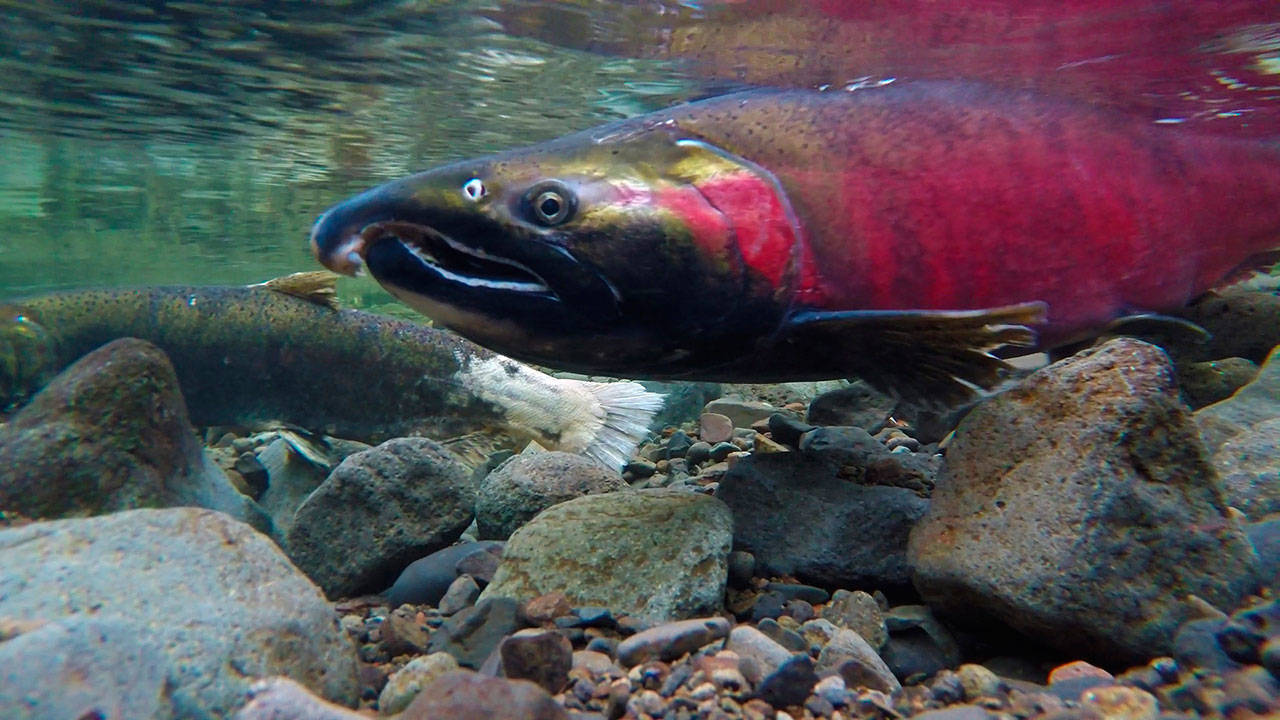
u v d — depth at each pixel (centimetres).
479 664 21
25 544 18
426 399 55
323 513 32
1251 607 21
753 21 49
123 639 15
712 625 21
